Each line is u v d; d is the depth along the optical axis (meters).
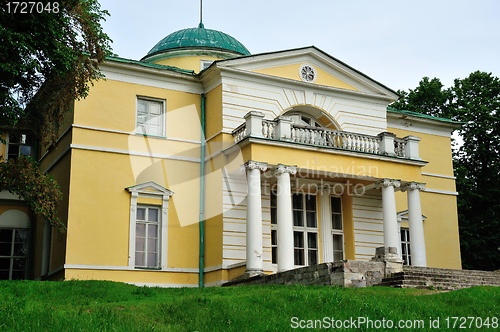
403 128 26.22
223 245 19.91
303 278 16.44
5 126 24.34
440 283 16.20
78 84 17.59
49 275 20.50
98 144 20.30
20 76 16.78
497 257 31.83
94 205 19.81
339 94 23.25
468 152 32.69
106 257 19.59
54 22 16.17
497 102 32.50
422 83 34.59
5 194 23.69
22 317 11.30
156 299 13.65
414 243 21.36
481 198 32.19
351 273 15.48
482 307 13.30
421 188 21.88
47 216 17.48
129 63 21.06
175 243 20.62
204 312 12.28
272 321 12.01
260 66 21.95
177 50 26.44
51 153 22.53
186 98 22.05
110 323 11.27
